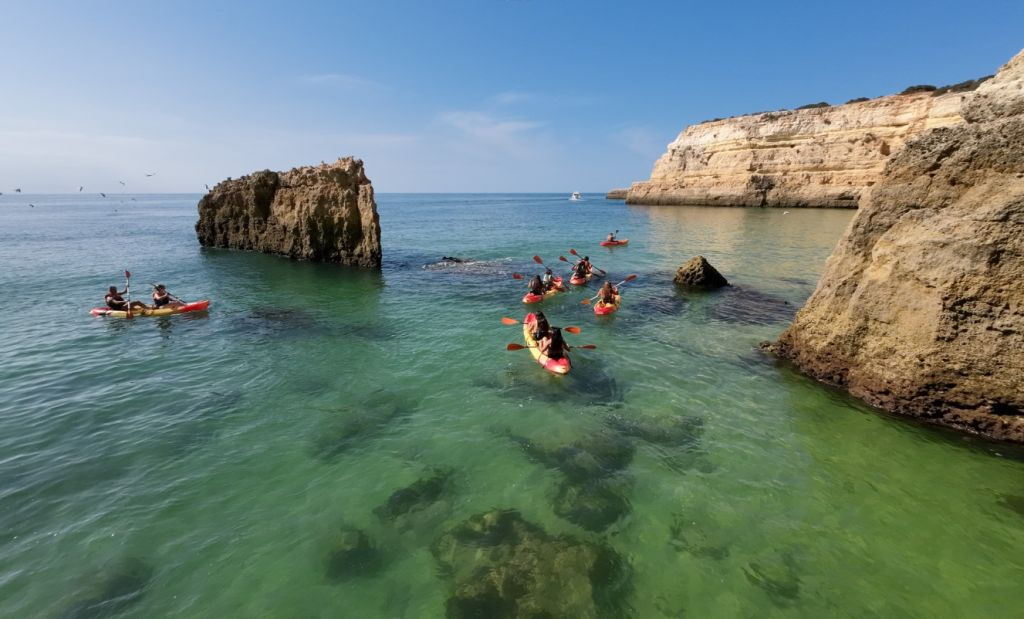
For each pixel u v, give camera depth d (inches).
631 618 196.1
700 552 231.1
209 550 233.5
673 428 343.3
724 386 409.4
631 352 495.5
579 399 392.8
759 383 412.8
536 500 270.8
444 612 200.2
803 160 2388.0
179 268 1067.9
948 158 323.0
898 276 340.2
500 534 243.9
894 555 226.8
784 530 244.4
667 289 780.0
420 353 504.4
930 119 1969.7
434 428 348.8
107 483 283.3
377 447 324.8
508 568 221.1
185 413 370.9
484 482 287.0
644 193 3331.7
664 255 1151.0
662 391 403.9
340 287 855.7
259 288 851.4
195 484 283.7
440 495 275.4
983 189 302.8
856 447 313.4
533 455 314.3
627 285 820.6
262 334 573.0
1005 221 285.9
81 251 1342.3
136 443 327.3
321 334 572.1
